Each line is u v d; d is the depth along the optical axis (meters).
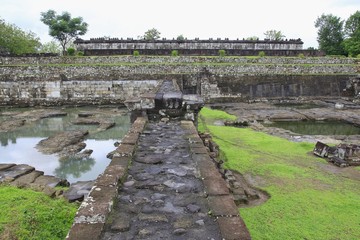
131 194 4.57
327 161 11.04
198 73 30.27
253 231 6.00
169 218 3.88
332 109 25.11
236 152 11.77
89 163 12.79
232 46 43.56
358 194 7.96
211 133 15.27
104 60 33.19
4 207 5.89
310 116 21.47
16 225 5.25
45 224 5.47
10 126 19.50
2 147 15.14
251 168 9.88
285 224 6.31
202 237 3.45
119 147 6.42
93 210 3.76
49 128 19.55
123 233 3.53
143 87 29.58
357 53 46.22
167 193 4.62
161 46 42.50
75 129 19.22
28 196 6.61
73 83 29.36
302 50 42.88
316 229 6.12
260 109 25.12
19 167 10.69
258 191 8.23
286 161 10.88
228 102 29.59
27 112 24.95
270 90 31.12
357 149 10.87
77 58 33.06
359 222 6.43
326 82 31.78
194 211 4.05
